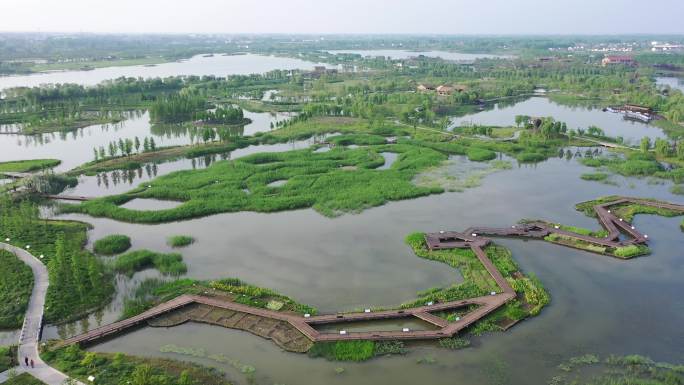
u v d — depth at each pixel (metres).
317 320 81.38
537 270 100.81
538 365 72.38
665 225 123.44
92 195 146.25
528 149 191.75
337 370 71.00
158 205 137.38
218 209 131.88
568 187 152.88
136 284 95.00
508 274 97.19
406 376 69.94
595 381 68.88
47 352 72.50
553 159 185.50
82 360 71.38
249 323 81.81
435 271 100.00
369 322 82.69
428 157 179.12
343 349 74.94
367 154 181.88
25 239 109.62
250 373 70.12
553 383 68.62
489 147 195.75
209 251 108.94
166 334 79.50
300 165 168.75
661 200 140.38
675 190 147.12
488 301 87.25
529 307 86.50
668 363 72.75
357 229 120.56
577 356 74.38
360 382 68.69
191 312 85.06
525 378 69.69
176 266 99.81
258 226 122.88
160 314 84.06
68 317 82.56
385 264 102.75
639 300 89.62
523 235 116.06
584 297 90.62
